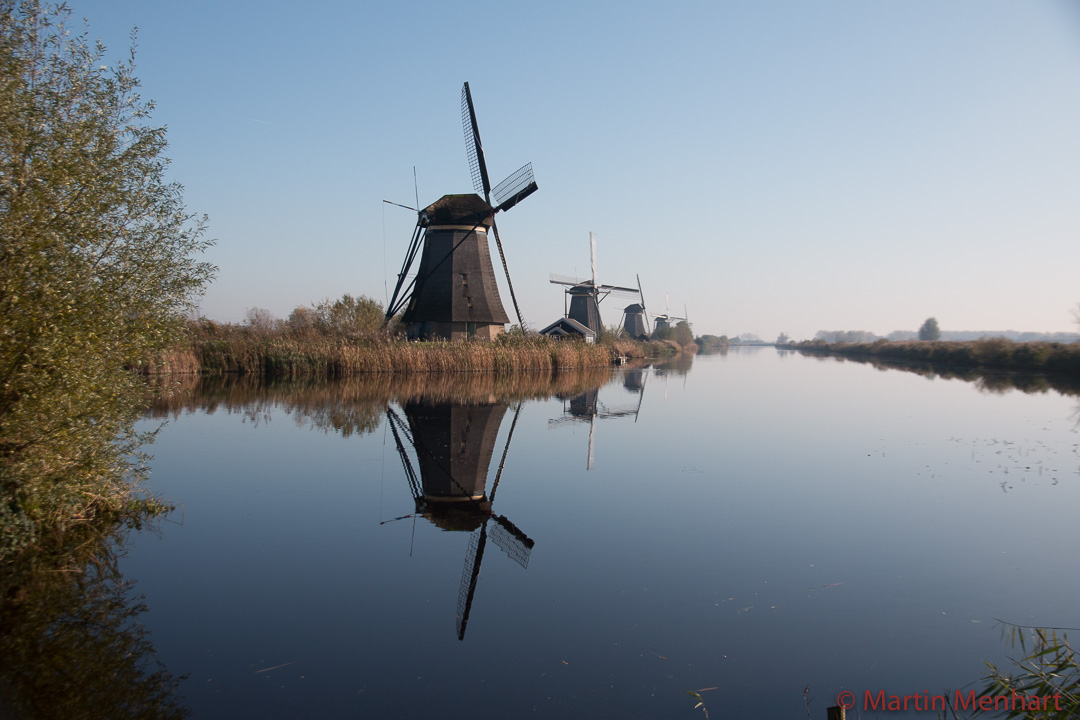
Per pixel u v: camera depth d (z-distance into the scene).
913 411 21.23
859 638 5.69
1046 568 7.24
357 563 7.39
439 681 5.00
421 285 38.28
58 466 7.24
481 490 10.68
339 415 18.59
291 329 36.12
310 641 5.59
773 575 7.05
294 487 10.70
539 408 21.30
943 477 11.59
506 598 6.49
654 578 6.97
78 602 6.28
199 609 6.18
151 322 7.68
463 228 37.56
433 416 18.84
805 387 30.78
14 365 6.44
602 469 12.27
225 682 4.96
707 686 4.96
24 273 6.39
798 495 10.34
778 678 5.07
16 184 6.45
